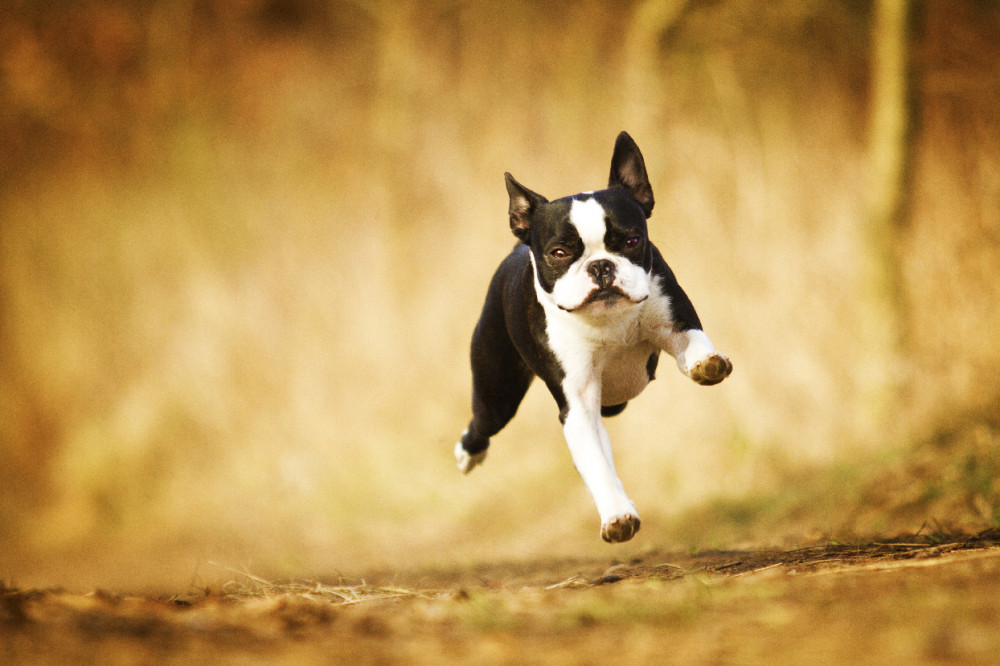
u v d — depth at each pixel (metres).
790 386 12.51
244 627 3.76
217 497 16.39
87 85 21.86
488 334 6.29
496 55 17.73
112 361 19.53
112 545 15.68
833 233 13.42
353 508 14.83
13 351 20.69
